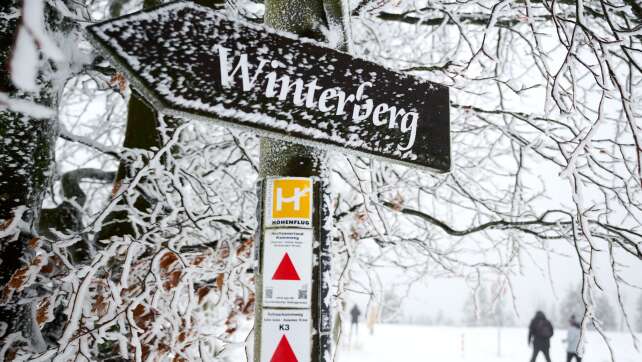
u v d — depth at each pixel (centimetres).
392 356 1188
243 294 255
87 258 272
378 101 129
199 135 416
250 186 416
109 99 475
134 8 389
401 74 134
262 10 419
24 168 207
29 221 213
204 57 107
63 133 293
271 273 120
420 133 134
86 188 523
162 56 102
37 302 226
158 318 220
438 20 330
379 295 295
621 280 259
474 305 356
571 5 315
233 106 108
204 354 229
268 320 116
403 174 375
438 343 1633
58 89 227
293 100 116
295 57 119
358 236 281
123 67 99
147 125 318
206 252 247
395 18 326
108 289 226
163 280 246
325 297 120
